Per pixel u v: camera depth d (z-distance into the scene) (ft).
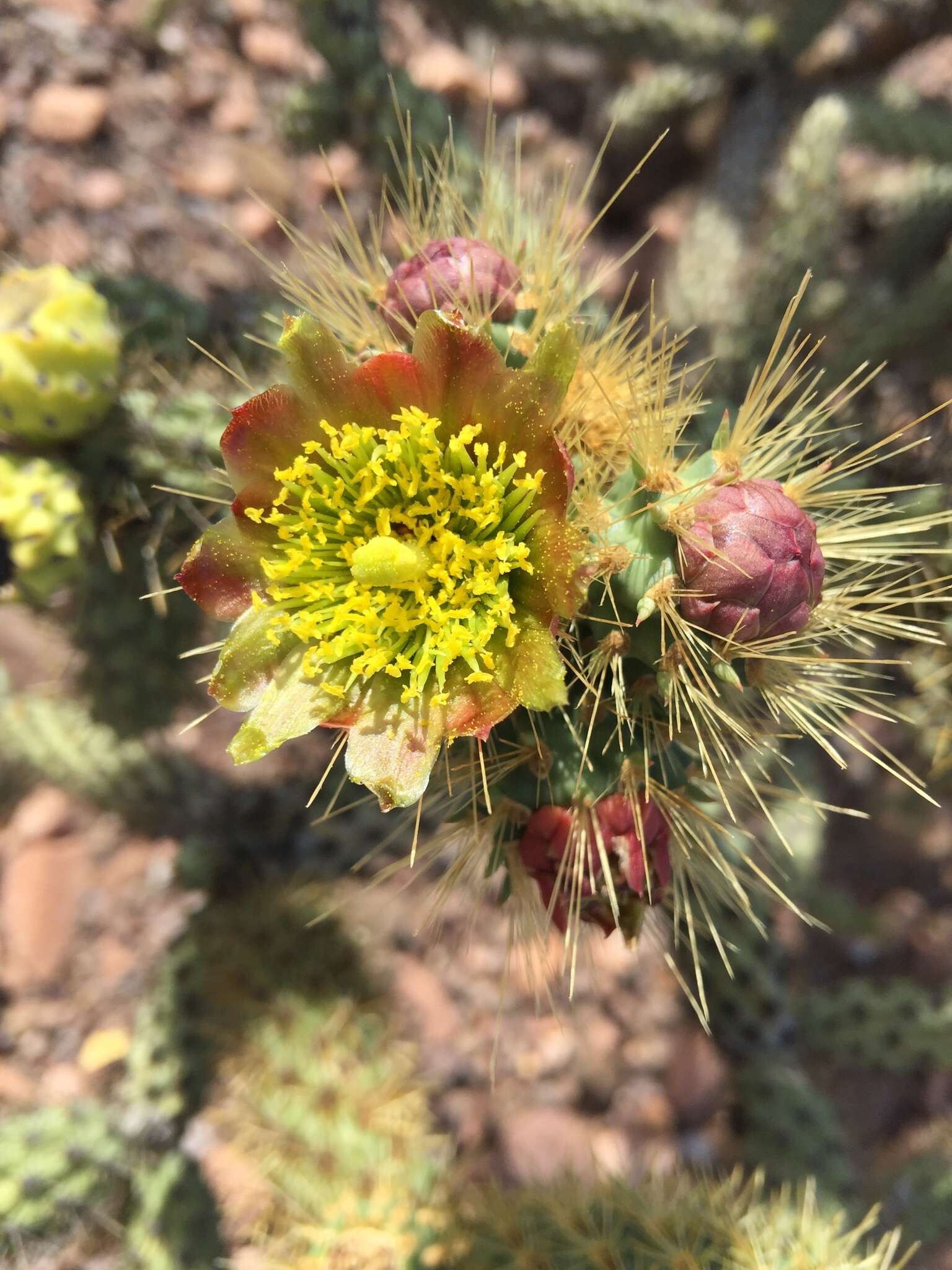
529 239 0.47
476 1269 0.57
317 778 0.88
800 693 0.40
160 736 0.84
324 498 0.36
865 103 0.95
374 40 0.74
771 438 0.40
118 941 1.00
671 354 0.42
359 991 0.81
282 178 1.14
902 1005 0.82
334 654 0.35
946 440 0.64
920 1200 0.87
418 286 0.41
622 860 0.37
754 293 0.86
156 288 0.63
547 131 1.22
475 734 0.33
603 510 0.36
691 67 0.99
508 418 0.34
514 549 0.33
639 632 0.36
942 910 1.11
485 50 1.22
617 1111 1.00
